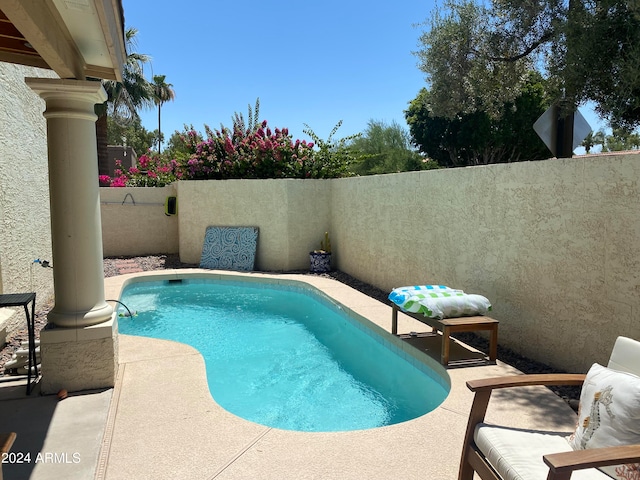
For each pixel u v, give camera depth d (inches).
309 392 202.7
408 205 306.5
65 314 170.4
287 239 452.8
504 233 216.2
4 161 232.1
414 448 130.3
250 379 217.5
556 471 73.2
